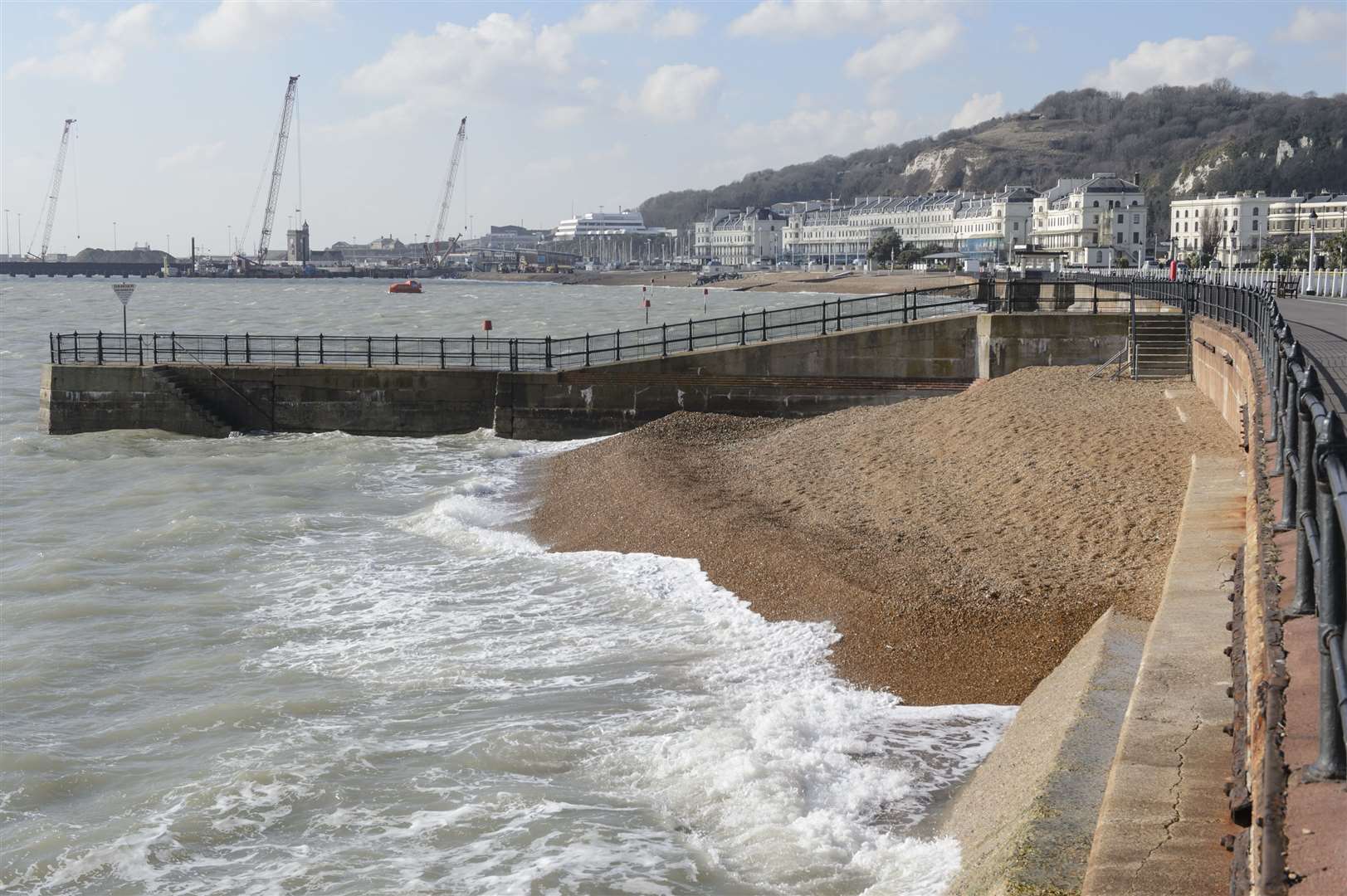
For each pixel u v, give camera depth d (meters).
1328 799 5.28
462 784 15.47
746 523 26.83
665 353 47.75
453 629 22.20
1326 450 5.27
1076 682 14.13
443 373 47.72
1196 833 8.24
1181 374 39.62
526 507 33.44
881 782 14.78
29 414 57.09
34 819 15.28
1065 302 49.97
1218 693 10.86
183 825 14.84
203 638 22.25
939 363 45.91
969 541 23.48
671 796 14.81
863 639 19.64
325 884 13.23
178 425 48.00
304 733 17.53
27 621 23.41
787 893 12.48
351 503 35.00
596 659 20.08
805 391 46.19
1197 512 18.09
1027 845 9.95
